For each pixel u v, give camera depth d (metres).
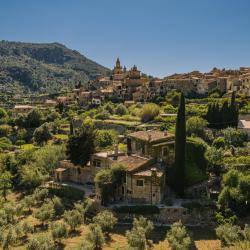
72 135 107.38
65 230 72.50
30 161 121.62
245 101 165.62
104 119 181.38
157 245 70.56
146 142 95.88
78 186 103.50
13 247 70.44
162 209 81.38
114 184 87.81
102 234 70.56
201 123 127.44
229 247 66.81
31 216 88.94
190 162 94.06
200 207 81.00
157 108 168.88
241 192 80.00
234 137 118.31
